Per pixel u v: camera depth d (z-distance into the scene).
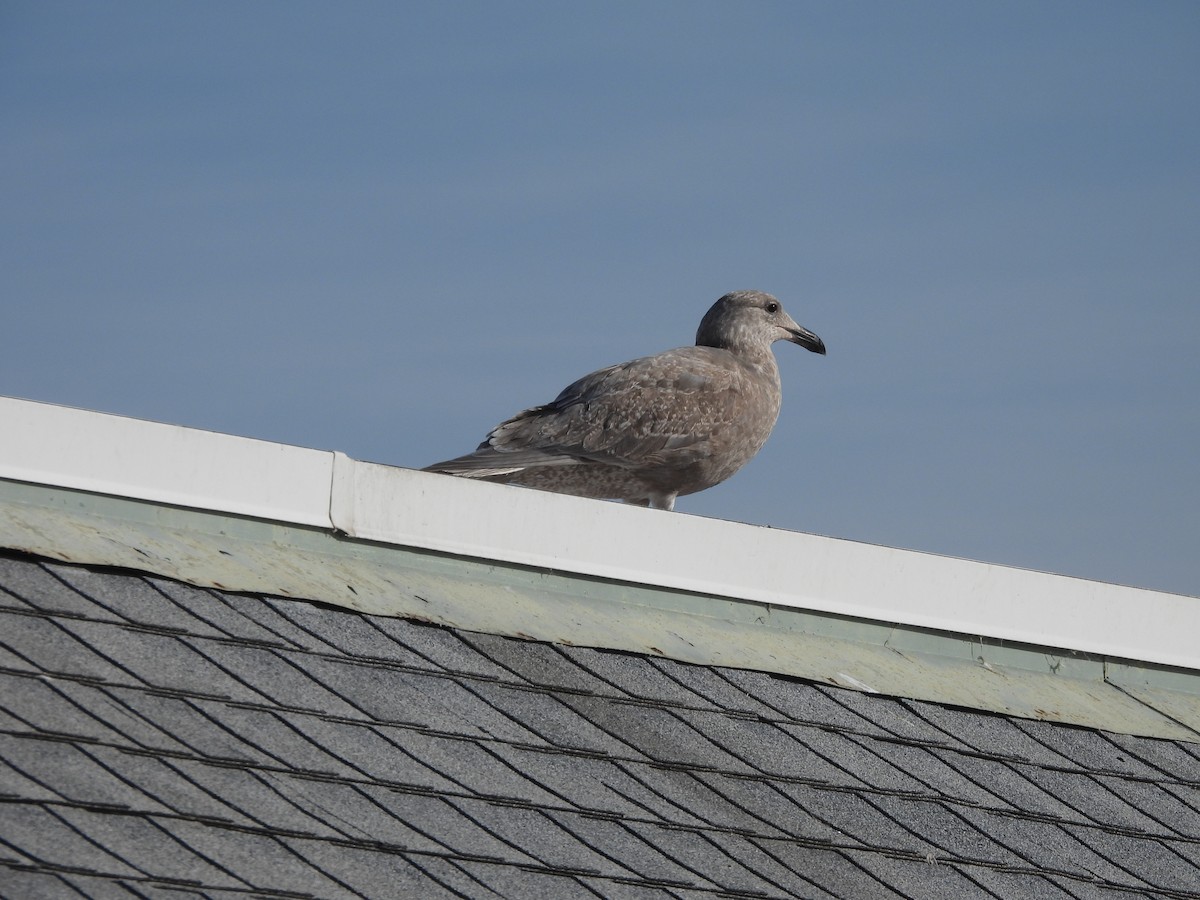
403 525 11.70
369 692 10.01
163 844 7.89
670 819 9.82
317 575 11.12
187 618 10.01
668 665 11.73
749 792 10.47
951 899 10.05
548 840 9.14
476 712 10.27
